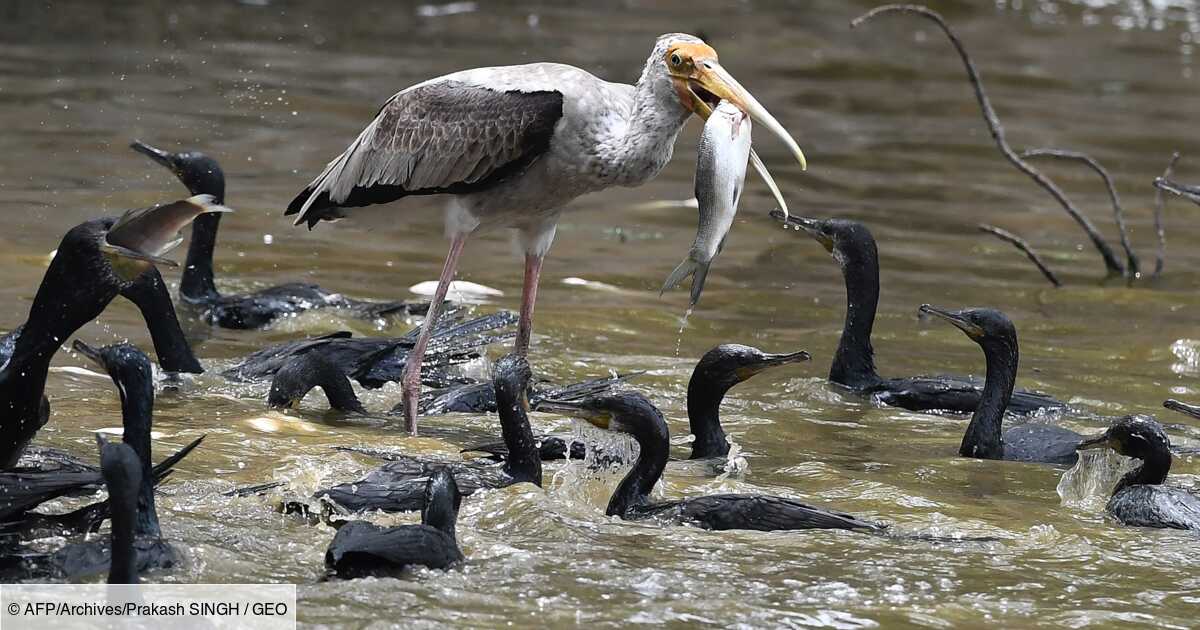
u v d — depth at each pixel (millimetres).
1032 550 9289
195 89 26922
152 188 20156
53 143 22359
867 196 23109
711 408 11273
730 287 17766
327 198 13211
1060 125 29000
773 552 9008
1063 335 16125
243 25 33562
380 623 7602
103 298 8617
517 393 10008
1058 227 21906
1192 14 42281
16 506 8445
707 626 7777
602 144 12289
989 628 7953
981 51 36281
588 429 10422
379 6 36812
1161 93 32656
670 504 9586
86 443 10711
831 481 10703
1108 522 9992
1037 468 11453
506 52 31828
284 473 10117
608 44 33438
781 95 30406
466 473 9906
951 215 22219
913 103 30516
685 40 12219
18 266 16203
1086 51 37062
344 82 28281
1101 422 12812
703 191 11156
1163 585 8734
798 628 7809
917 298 17562
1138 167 25891
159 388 12578
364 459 10633
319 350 12992
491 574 8367
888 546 9227
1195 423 12898
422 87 12711
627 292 17203
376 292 16656
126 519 7652
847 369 13719
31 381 8742
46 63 28344
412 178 12602
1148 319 16969
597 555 8789
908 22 39062
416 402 11898
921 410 13281
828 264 19250
